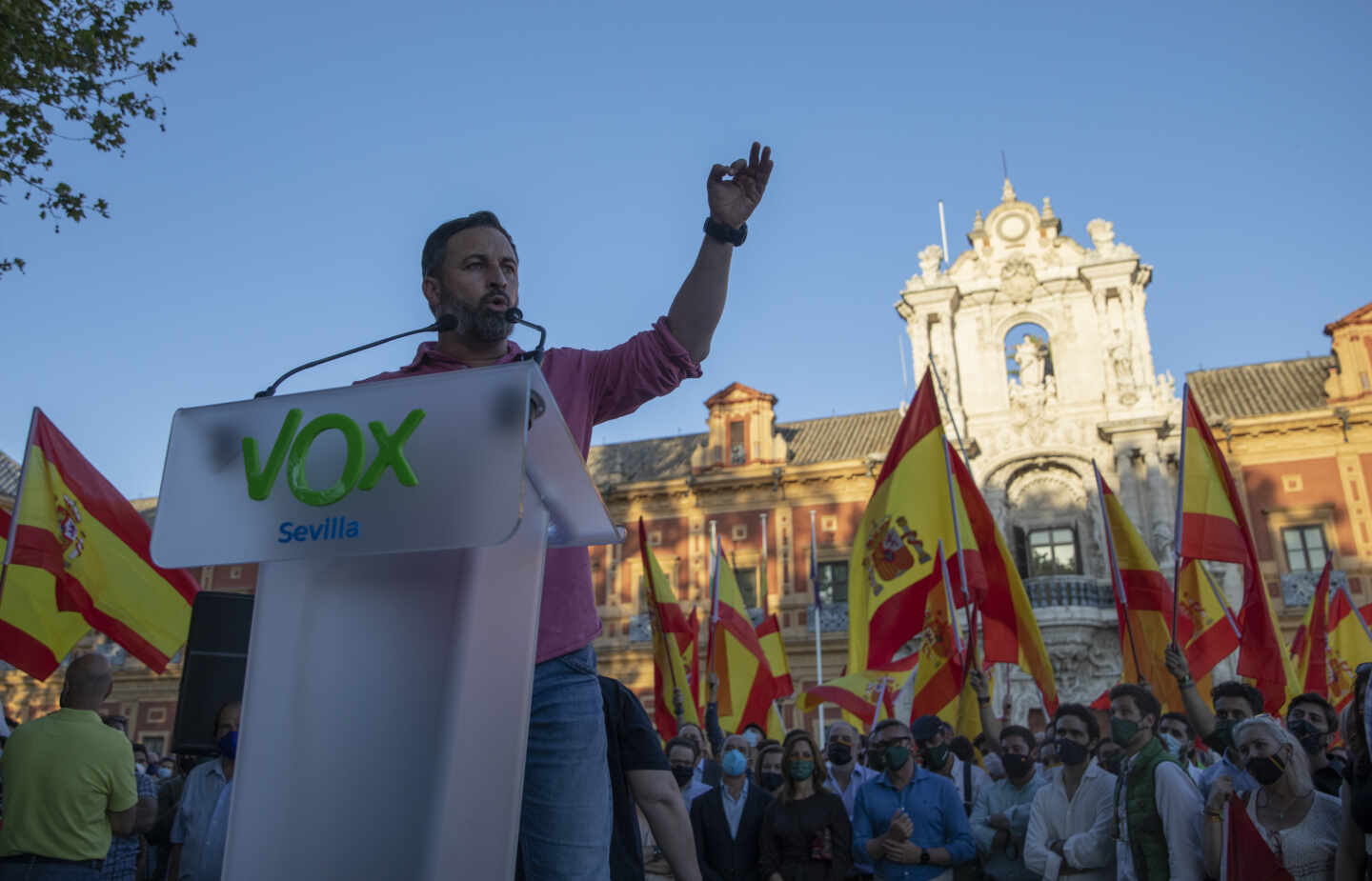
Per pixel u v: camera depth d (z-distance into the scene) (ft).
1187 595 38.09
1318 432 94.43
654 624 43.29
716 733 43.19
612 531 6.52
